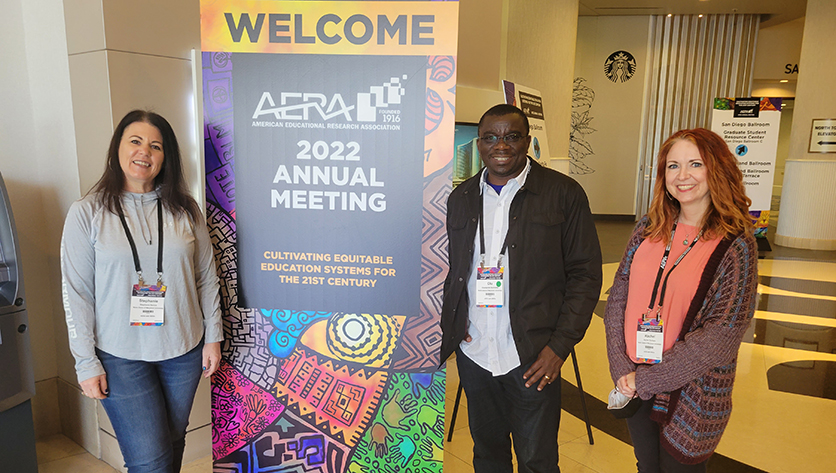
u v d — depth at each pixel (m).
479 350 1.75
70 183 2.46
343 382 1.76
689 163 1.50
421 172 1.63
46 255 2.67
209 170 1.69
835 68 7.86
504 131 1.60
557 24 6.35
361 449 1.79
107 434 2.53
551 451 1.74
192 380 1.76
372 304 1.71
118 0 2.13
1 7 2.43
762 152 7.46
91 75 2.21
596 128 11.09
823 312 4.96
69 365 2.68
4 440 2.09
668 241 1.59
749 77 10.56
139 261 1.61
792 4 9.38
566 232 1.69
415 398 1.75
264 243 1.71
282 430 1.80
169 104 2.36
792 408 3.10
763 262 7.14
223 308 1.77
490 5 4.03
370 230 1.67
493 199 1.72
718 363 1.41
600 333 4.39
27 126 2.55
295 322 1.74
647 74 10.72
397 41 1.57
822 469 2.48
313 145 1.64
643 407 1.60
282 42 1.60
